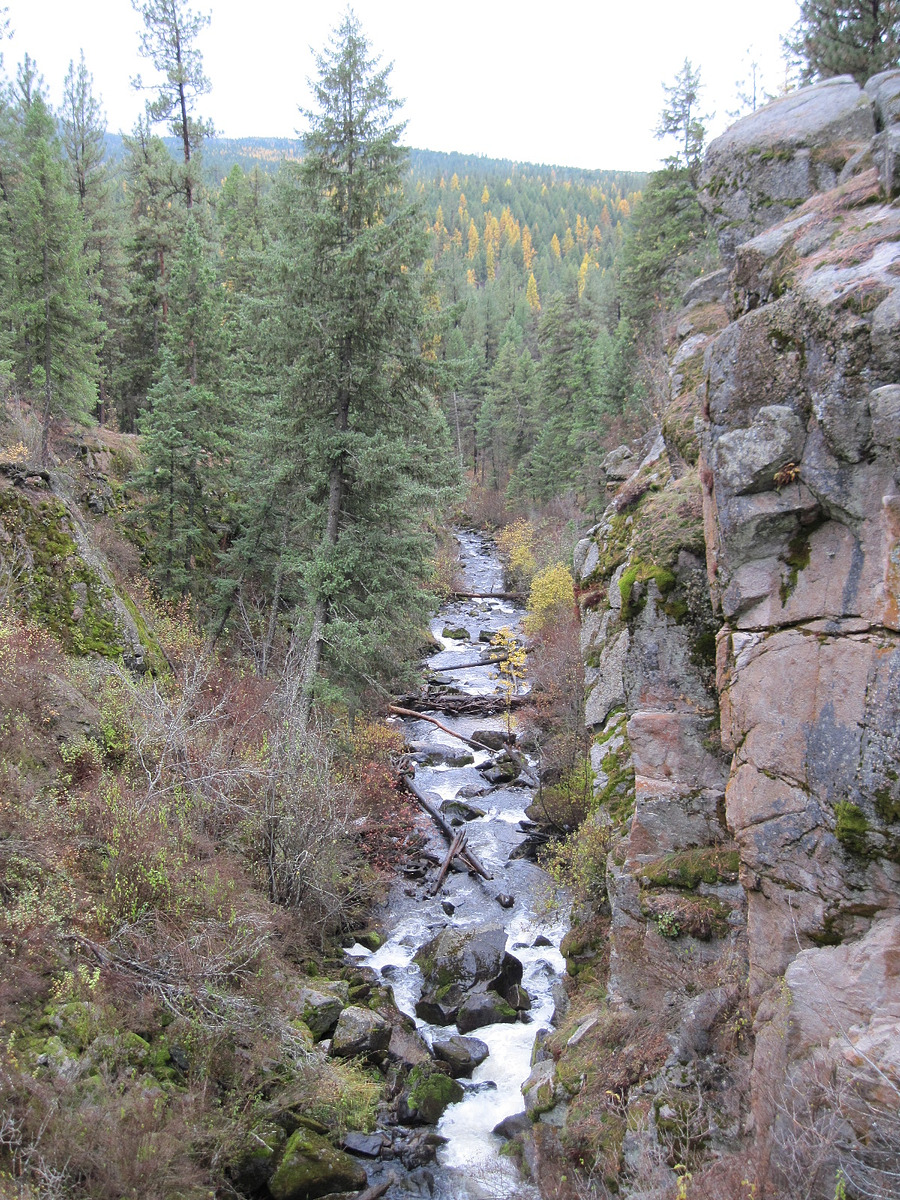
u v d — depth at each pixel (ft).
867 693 18.69
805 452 20.56
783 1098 18.20
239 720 49.52
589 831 37.32
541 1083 29.96
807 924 19.84
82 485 73.15
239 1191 26.94
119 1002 28.07
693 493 34.04
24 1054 24.54
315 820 41.63
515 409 201.87
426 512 62.44
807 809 19.90
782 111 31.99
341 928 43.55
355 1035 33.81
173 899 32.30
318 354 55.01
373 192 53.83
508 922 44.80
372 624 55.67
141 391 109.81
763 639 21.52
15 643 41.45
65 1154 22.43
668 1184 21.27
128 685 43.52
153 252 103.19
